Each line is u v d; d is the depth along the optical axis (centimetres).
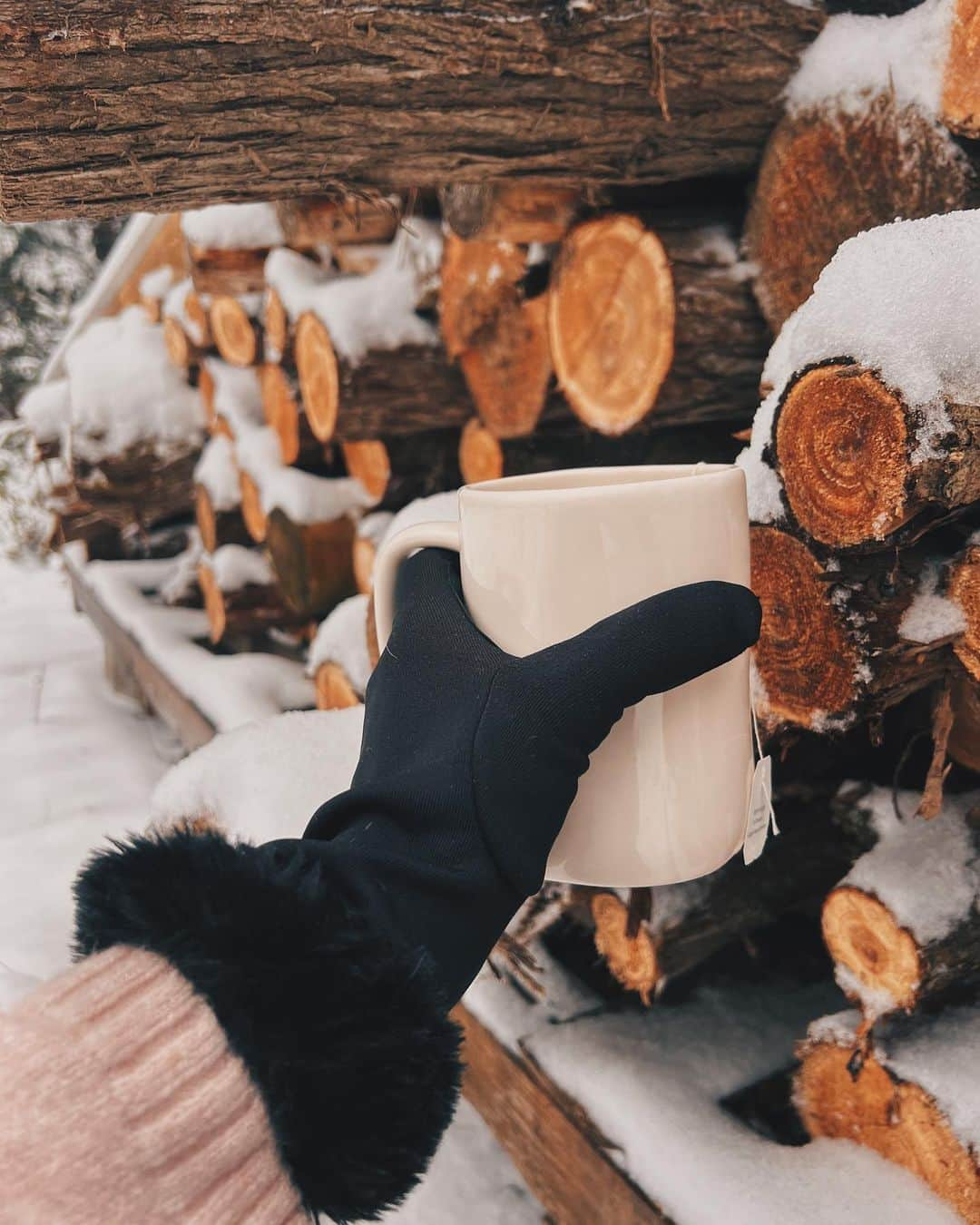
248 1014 38
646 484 55
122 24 92
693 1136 97
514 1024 119
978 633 75
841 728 83
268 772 122
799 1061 108
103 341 348
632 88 115
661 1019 117
